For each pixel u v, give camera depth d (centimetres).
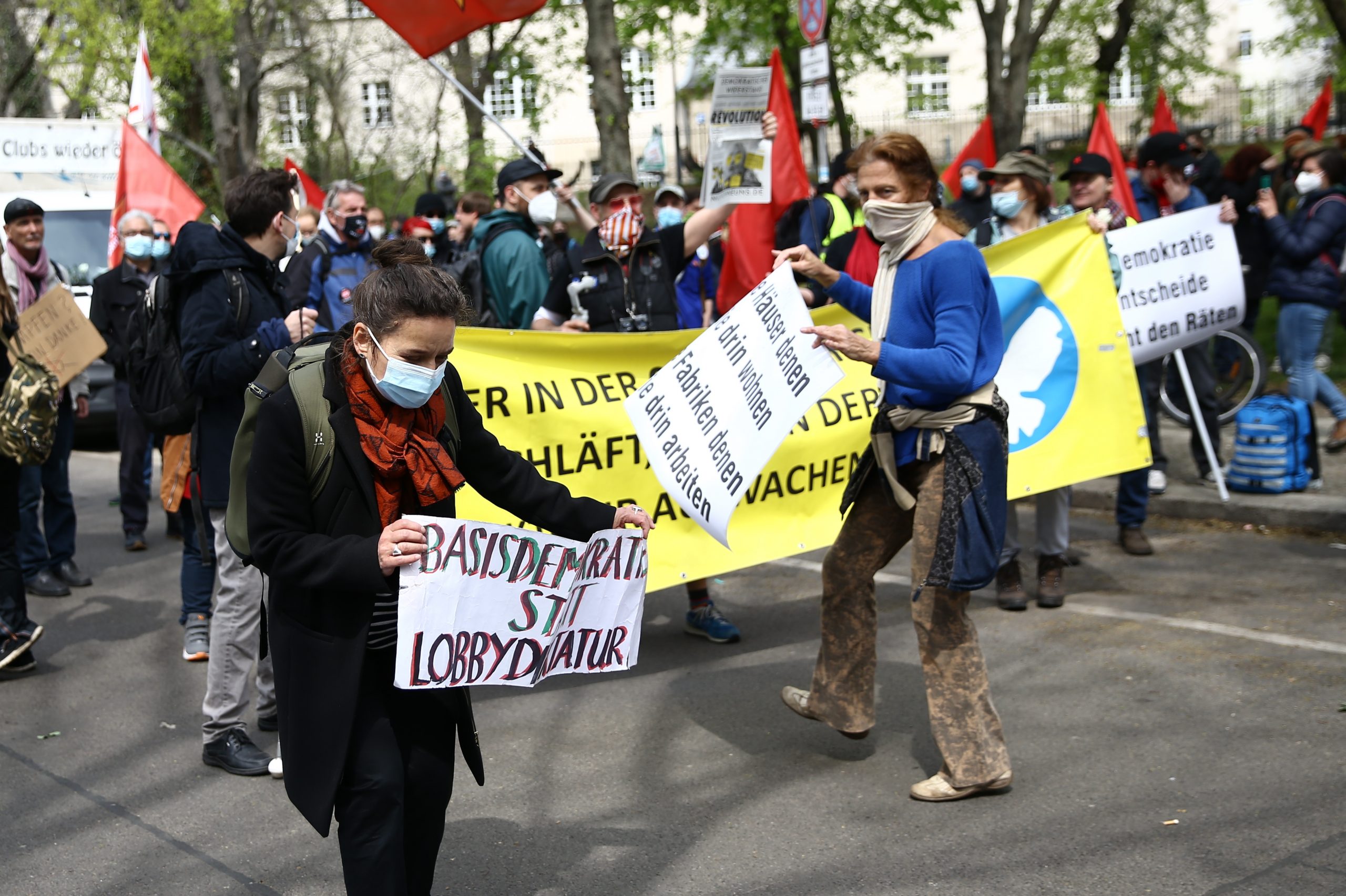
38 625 620
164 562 778
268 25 2055
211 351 420
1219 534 712
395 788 264
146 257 786
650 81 2414
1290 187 1127
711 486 387
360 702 268
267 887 355
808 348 372
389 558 250
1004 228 616
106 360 795
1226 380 888
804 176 697
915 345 377
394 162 2423
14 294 741
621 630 294
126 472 803
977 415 374
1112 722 448
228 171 1997
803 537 554
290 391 261
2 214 1170
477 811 399
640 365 527
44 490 712
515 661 275
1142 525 680
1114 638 539
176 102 2158
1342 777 392
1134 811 377
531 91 2438
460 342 496
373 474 263
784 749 442
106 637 622
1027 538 739
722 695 501
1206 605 580
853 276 627
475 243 783
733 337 385
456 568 260
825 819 383
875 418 393
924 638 389
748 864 356
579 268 587
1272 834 357
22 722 502
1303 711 447
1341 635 527
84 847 385
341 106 2383
